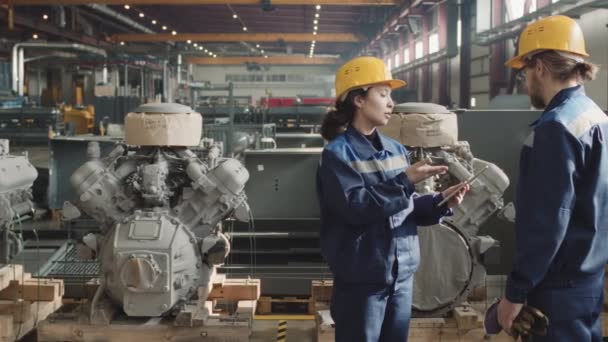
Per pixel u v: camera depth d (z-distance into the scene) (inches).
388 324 102.9
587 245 87.1
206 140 179.9
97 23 1330.0
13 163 169.6
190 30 1397.6
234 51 1647.4
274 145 394.6
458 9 719.1
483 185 157.2
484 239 156.2
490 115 202.4
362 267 98.6
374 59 103.3
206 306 170.4
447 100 825.5
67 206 163.6
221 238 160.9
